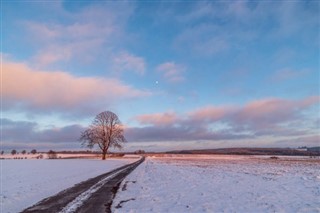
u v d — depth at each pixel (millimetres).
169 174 31047
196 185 20797
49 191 19203
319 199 14336
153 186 21141
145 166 48625
